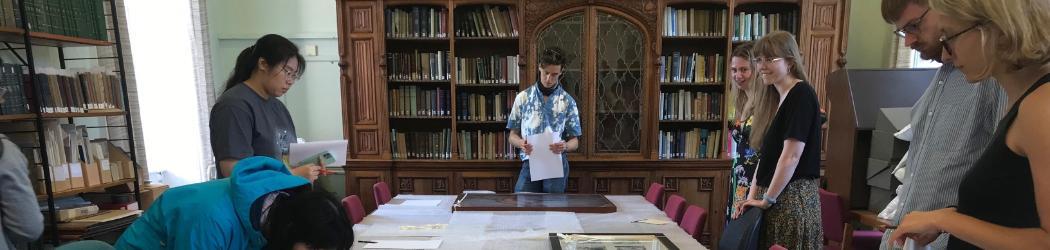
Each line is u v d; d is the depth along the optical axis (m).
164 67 3.48
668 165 3.71
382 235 1.81
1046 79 0.74
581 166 3.70
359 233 1.84
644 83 3.65
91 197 2.63
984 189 0.86
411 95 3.79
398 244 1.68
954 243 1.00
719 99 3.74
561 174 2.84
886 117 2.20
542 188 3.03
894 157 2.15
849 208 2.37
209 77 3.79
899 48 3.73
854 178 2.35
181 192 1.16
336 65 4.21
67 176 2.29
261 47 1.81
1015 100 0.83
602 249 1.57
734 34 3.69
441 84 3.92
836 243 2.49
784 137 1.72
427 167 3.78
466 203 2.32
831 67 3.58
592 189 3.74
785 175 1.68
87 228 2.25
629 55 3.64
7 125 2.23
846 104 2.40
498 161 3.74
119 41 2.58
